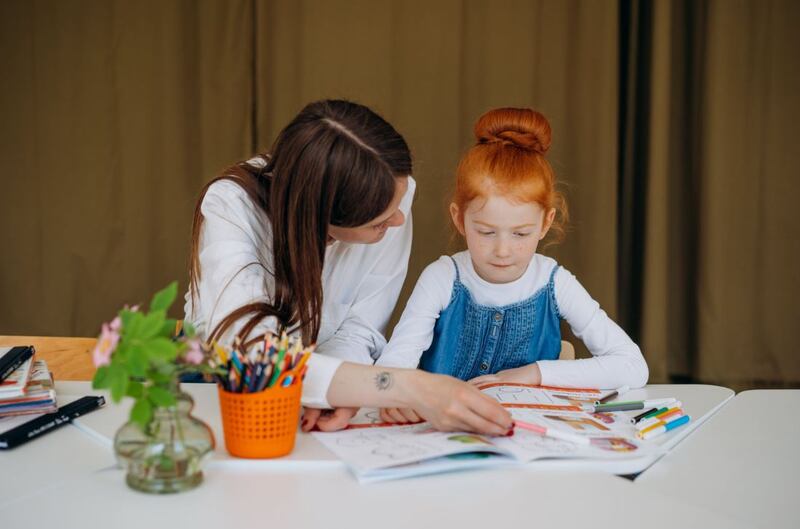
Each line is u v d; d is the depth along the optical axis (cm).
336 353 149
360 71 308
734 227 314
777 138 310
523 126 147
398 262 167
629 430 117
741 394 141
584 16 304
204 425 94
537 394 135
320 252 127
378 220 127
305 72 306
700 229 315
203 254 131
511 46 310
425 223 315
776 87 308
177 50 305
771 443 116
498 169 141
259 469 99
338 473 98
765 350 318
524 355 163
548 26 309
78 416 117
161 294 89
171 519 85
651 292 312
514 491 94
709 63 307
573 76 308
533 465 102
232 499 90
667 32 301
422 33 307
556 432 111
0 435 107
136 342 84
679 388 145
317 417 113
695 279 320
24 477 96
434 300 158
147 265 315
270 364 100
